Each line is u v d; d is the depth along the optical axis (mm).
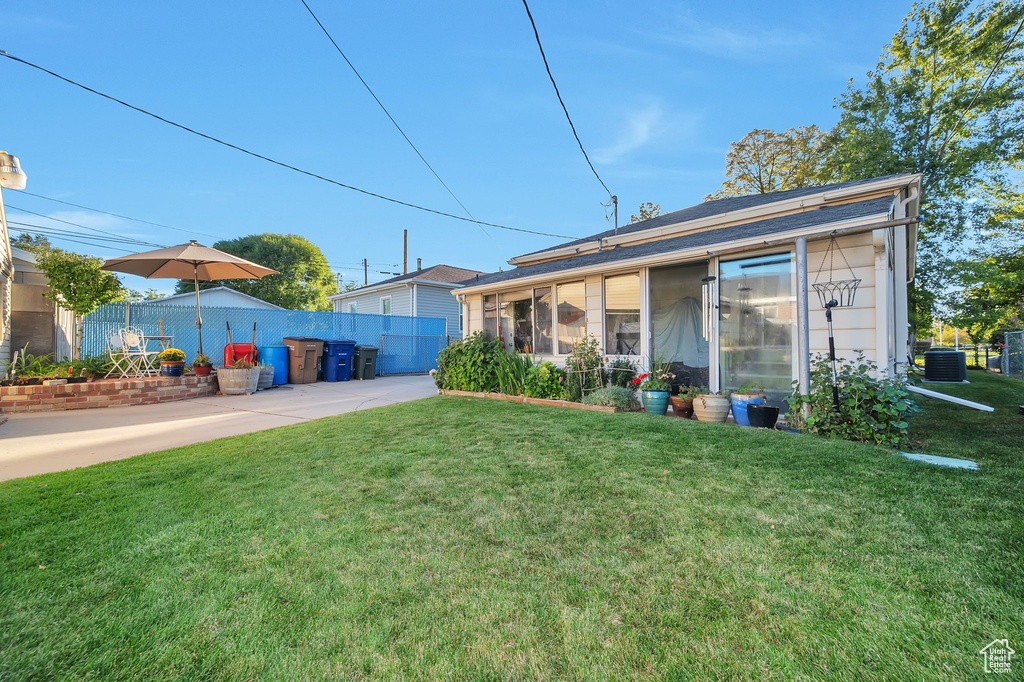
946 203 16406
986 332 18938
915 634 1650
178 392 8523
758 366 5977
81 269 9617
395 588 2023
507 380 7875
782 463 3602
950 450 3980
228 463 3947
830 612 1793
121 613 1841
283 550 2375
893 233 6785
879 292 5160
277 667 1553
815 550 2275
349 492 3217
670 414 6379
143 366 9172
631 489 3160
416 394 9523
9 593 1967
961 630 1662
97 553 2332
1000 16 14797
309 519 2766
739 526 2562
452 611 1856
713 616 1791
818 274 5586
